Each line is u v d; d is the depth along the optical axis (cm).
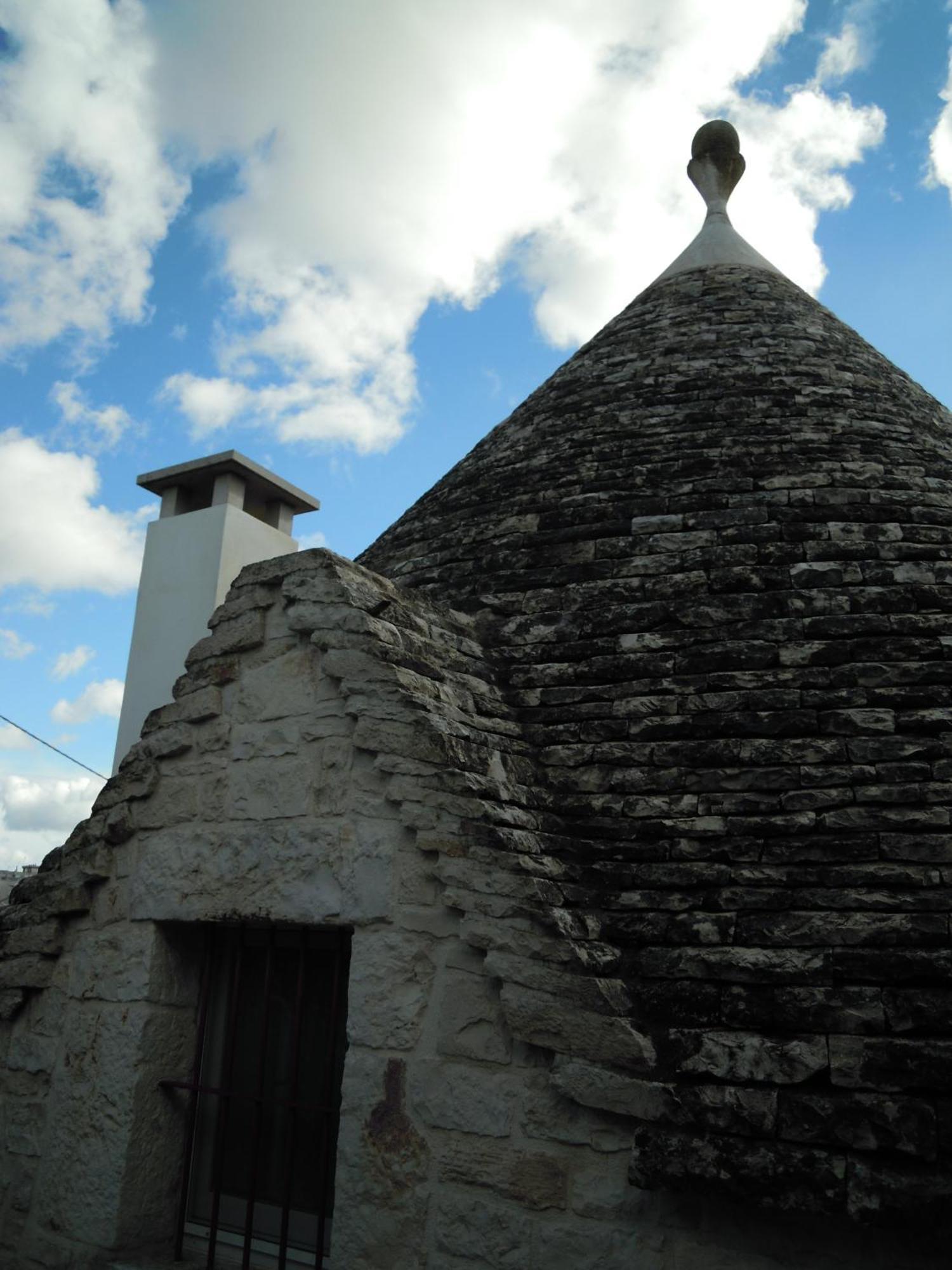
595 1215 378
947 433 711
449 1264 395
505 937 408
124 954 538
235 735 521
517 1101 399
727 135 975
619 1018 386
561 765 505
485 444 802
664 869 447
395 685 463
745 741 483
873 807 441
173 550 1066
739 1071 368
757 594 543
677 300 839
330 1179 476
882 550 554
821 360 740
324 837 471
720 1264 363
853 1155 343
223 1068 515
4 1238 544
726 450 647
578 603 581
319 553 509
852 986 384
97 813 572
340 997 494
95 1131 518
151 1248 505
